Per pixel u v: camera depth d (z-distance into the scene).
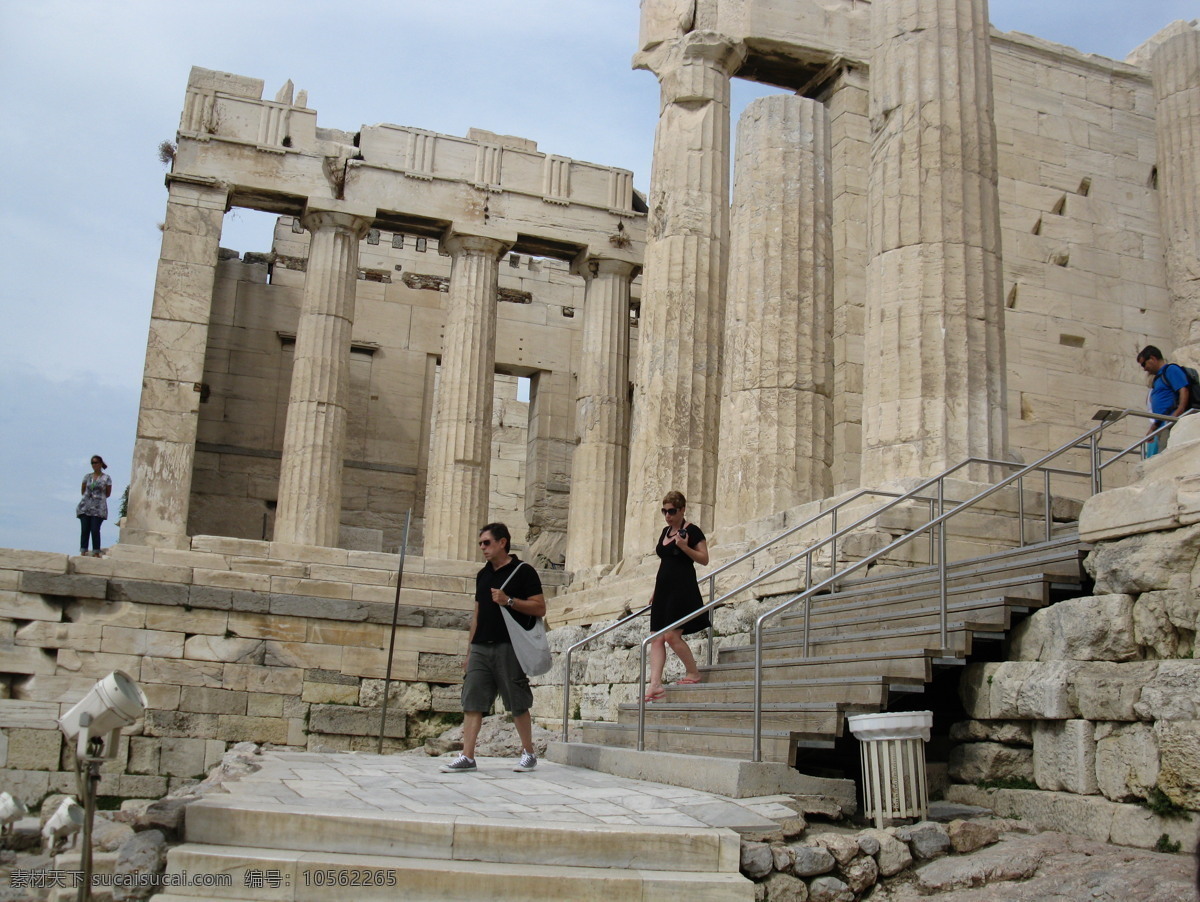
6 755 17.05
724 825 6.98
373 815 6.71
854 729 7.82
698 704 10.18
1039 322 21.80
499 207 27.55
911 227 14.04
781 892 6.64
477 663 10.32
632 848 6.58
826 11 20.42
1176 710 7.07
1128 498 8.25
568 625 18.92
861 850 7.01
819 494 16.16
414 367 31.56
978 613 8.93
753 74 20.88
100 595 18.16
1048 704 7.92
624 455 27.53
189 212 25.38
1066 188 22.70
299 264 30.88
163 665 18.31
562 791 8.57
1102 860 6.77
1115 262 22.75
